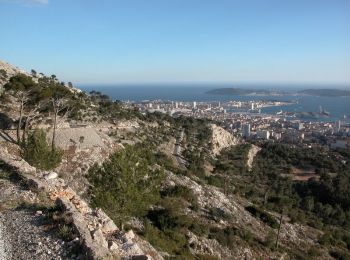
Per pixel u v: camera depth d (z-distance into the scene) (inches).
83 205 669.3
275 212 2588.6
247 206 2245.3
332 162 5408.5
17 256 459.5
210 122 6988.2
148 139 4020.7
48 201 677.3
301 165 5467.5
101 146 2145.7
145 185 907.4
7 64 4394.7
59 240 503.5
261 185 3983.8
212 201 1994.3
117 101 5506.9
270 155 6043.3
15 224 559.8
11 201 657.0
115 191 852.0
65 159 1797.5
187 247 1317.7
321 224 2600.9
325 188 3902.6
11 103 2439.7
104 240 509.4
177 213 1551.4
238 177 4247.0
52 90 2150.6
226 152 5743.1
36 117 2239.2
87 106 3882.9
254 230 1871.3
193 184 2144.4
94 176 894.4
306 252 1895.9
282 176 4571.9
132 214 869.2
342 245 2267.5
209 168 4384.8
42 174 872.9
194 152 4566.9
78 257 457.1
